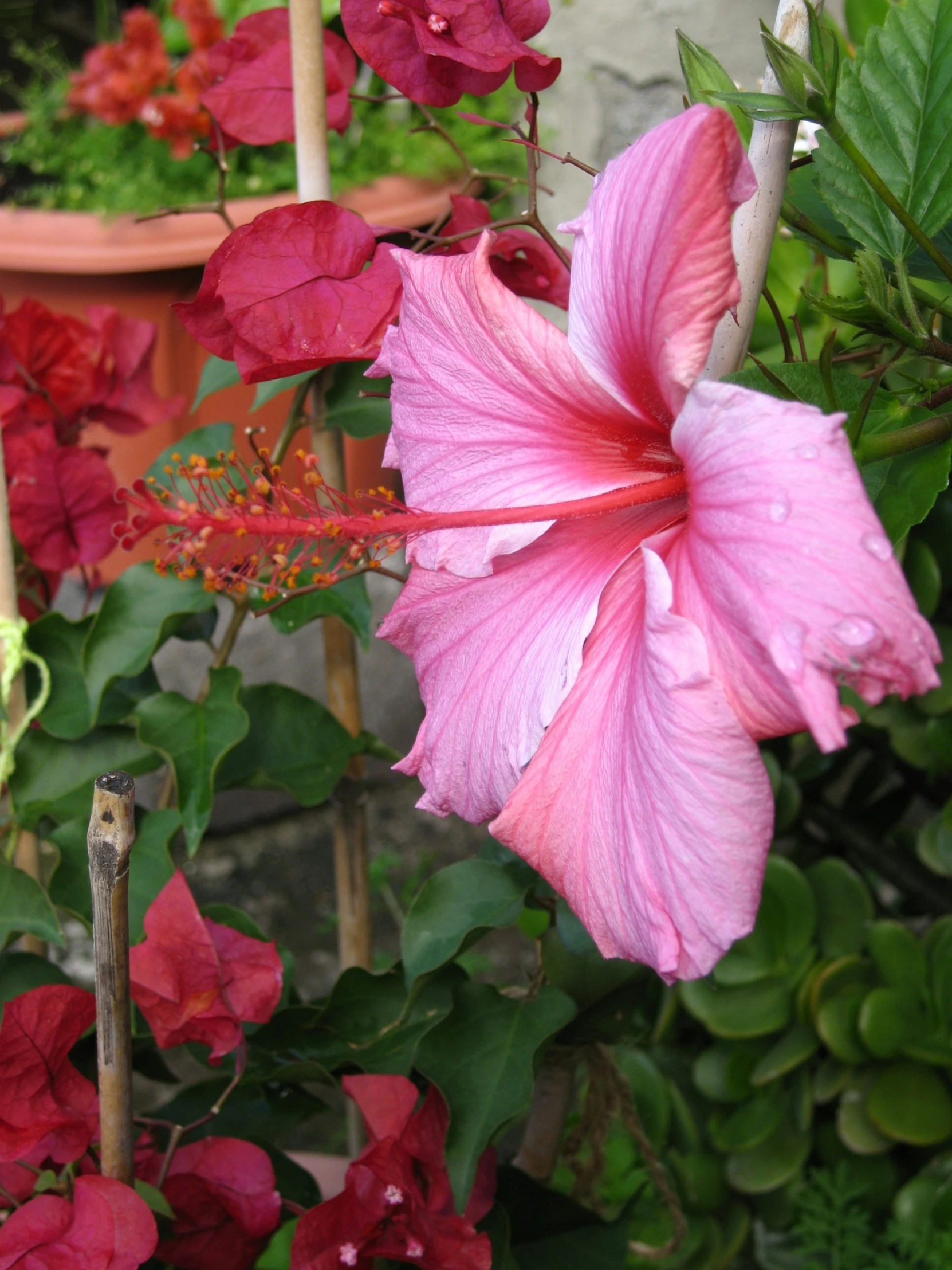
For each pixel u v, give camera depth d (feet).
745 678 1.12
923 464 1.23
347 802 1.88
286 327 1.38
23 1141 1.37
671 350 1.16
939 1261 1.96
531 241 1.57
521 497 1.32
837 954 2.04
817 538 1.08
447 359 1.33
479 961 2.66
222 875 2.96
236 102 1.64
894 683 1.07
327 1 2.95
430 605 1.35
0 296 1.86
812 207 1.45
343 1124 2.42
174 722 1.65
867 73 1.29
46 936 1.56
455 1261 1.44
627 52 2.95
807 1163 2.21
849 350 1.41
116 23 4.70
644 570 1.19
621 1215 1.70
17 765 1.67
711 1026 1.98
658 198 1.16
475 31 1.34
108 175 3.30
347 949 1.95
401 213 3.07
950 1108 1.96
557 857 1.24
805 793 2.18
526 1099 1.49
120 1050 1.34
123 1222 1.35
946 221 1.28
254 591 1.72
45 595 1.98
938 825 2.04
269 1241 1.52
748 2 2.77
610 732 1.23
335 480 1.70
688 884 1.15
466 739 1.33
